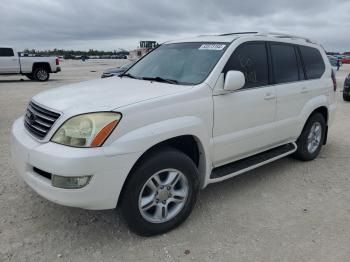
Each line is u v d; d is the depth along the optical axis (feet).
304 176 16.30
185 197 11.59
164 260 10.04
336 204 13.58
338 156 19.36
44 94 12.14
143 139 10.09
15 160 11.22
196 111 11.55
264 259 10.12
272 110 14.66
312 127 17.87
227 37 14.17
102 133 9.60
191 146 12.32
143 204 10.71
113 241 10.89
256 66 14.20
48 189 9.80
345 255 10.34
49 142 9.98
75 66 138.31
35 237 10.97
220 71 12.55
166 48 15.49
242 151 13.79
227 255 10.28
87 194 9.60
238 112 13.05
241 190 14.65
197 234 11.35
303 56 16.96
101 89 12.17
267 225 11.94
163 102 10.80
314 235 11.37
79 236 11.10
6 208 12.67
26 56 69.41
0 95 44.29
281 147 16.56
